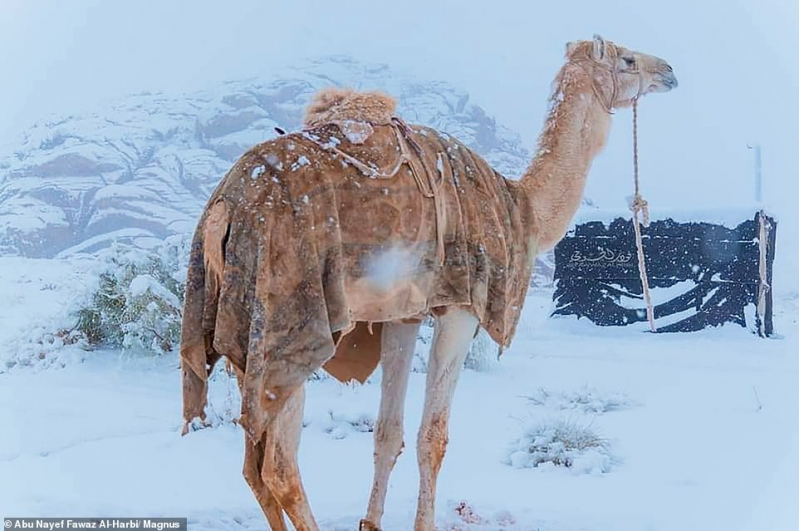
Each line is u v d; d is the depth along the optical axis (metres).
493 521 6.52
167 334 12.78
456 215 5.84
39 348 13.00
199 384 5.19
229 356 4.98
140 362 12.63
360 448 8.98
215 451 8.62
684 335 20.22
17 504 6.64
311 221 5.13
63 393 10.99
